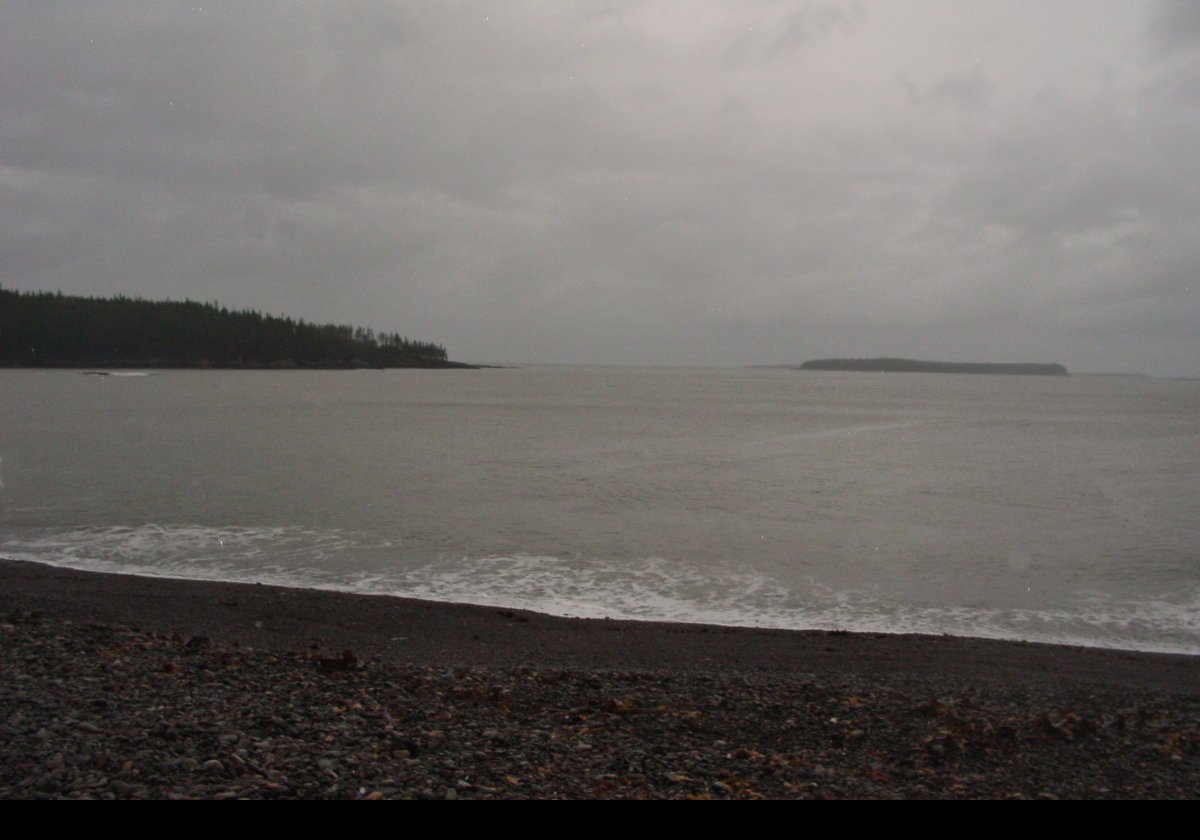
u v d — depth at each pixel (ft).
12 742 20.56
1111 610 48.93
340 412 238.27
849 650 39.40
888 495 94.63
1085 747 24.84
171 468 107.86
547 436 169.17
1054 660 38.11
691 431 188.75
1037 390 622.95
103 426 177.27
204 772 19.25
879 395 457.27
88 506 78.43
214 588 48.93
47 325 581.94
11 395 301.43
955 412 293.43
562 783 20.36
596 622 44.16
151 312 637.71
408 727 23.97
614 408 289.74
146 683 26.89
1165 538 70.74
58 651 30.86
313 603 45.65
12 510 76.07
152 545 62.59
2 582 49.03
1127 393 618.44
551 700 28.37
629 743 23.93
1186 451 154.71
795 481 105.50
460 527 71.00
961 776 22.26
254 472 105.09
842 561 60.85
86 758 19.66
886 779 21.88
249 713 24.08
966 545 67.00
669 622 45.03
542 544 64.85
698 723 26.25
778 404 338.54
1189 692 33.09
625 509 81.71
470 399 336.29
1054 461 135.33
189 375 555.28
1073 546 66.90
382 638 39.65
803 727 26.40
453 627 42.11
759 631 43.04
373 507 80.12
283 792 18.53
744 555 62.34
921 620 46.88
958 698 30.78
